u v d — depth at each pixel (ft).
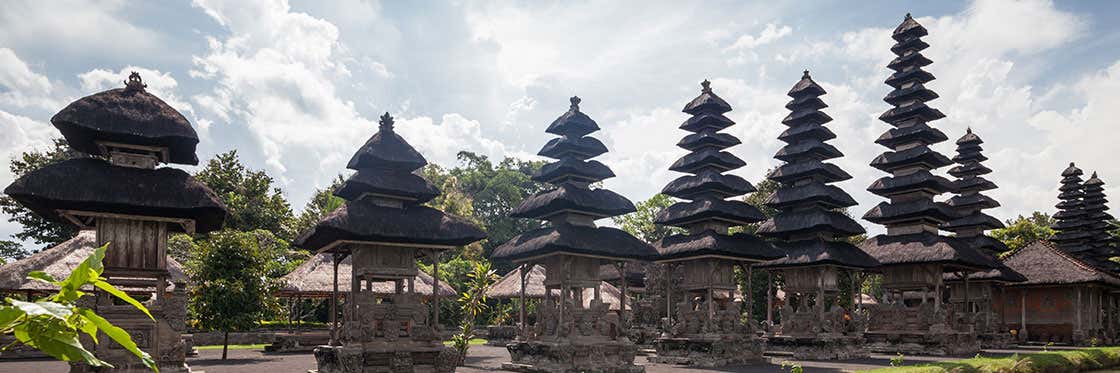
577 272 84.99
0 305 7.70
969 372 79.97
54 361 92.94
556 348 79.61
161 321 60.03
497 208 259.60
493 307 187.62
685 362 96.73
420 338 70.74
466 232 73.36
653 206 232.94
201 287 94.17
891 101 140.36
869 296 206.39
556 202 86.38
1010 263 162.81
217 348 123.65
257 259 96.37
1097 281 146.82
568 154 92.32
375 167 75.87
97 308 57.77
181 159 67.56
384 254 71.87
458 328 168.35
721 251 97.76
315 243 75.31
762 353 100.99
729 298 109.40
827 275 115.14
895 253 125.59
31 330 8.02
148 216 60.13
